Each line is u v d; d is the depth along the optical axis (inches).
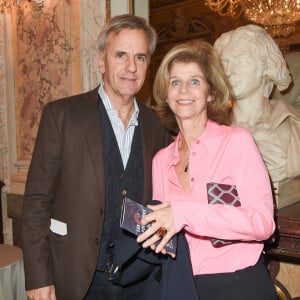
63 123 73.4
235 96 85.7
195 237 62.9
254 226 56.5
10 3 159.0
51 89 149.8
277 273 83.4
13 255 107.2
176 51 68.2
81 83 138.6
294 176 85.7
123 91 74.9
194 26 338.6
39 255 71.6
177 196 65.8
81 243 71.4
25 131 162.6
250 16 222.8
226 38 87.0
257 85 86.3
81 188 71.8
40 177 72.6
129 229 56.2
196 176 63.9
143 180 76.5
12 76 164.6
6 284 99.2
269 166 83.4
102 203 71.8
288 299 82.4
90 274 71.0
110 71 75.5
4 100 167.9
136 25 75.6
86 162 72.1
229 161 62.3
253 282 60.2
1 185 170.9
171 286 59.9
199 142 65.3
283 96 110.3
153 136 80.0
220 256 61.1
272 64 86.2
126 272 66.5
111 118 77.6
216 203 59.7
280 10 211.3
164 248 57.4
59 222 73.4
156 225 56.1
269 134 85.7
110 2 128.7
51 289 72.4
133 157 77.0
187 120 68.1
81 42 136.7
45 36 149.3
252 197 59.2
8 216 167.3
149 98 142.4
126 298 73.5
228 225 56.2
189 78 66.7
